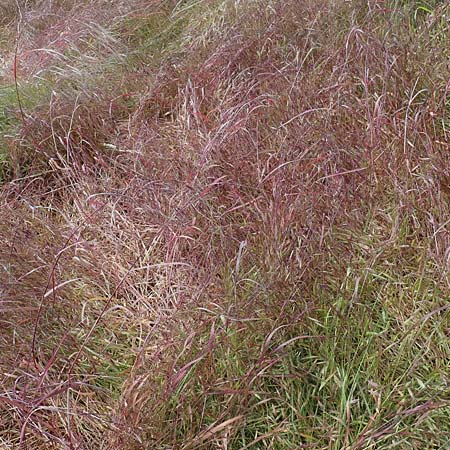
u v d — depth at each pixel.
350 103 3.10
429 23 3.47
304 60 3.43
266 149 3.03
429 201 2.58
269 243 2.52
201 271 2.60
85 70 4.16
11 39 4.99
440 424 2.08
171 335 2.38
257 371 2.19
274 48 3.69
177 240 2.78
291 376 2.19
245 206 2.81
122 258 2.87
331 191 2.67
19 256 2.77
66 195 3.35
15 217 3.11
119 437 2.10
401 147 2.80
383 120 2.91
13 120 3.94
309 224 2.50
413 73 3.17
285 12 3.88
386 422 2.04
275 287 2.36
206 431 2.08
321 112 3.09
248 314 2.32
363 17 3.71
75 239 2.91
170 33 4.55
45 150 3.68
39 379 2.25
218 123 3.30
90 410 2.30
